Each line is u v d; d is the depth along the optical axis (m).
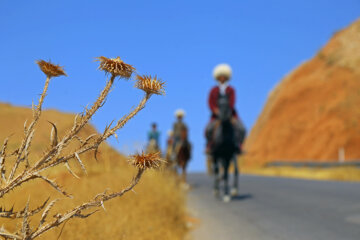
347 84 34.03
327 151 30.06
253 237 5.35
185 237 5.15
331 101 33.69
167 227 4.78
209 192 11.85
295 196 9.76
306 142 32.56
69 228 2.74
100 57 1.10
